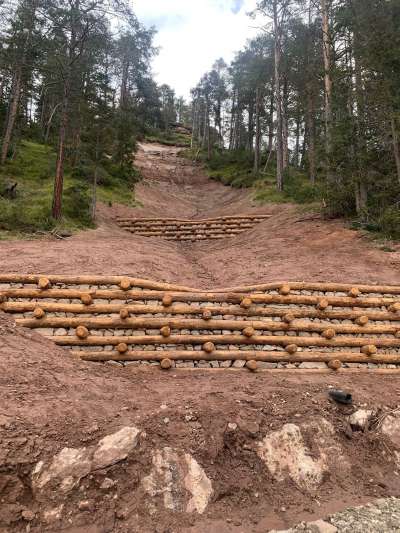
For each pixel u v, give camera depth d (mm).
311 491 4734
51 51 17547
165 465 4457
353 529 4207
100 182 23141
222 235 18391
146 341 7285
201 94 47969
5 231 13336
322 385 6441
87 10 15805
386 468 5250
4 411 4527
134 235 17109
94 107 20609
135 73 37000
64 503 3971
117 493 4145
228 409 5273
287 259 12000
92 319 7402
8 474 3945
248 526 4180
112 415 4914
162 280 9539
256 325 7836
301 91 24734
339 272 10242
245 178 29297
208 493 4387
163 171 35750
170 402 5379
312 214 16938
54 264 9656
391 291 9117
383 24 14047
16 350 6176
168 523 4051
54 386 5426
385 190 13742
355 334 8156
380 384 6906
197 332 7703
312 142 22906
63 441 4348
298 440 5129
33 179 20750
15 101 23312
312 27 22234
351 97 14742
